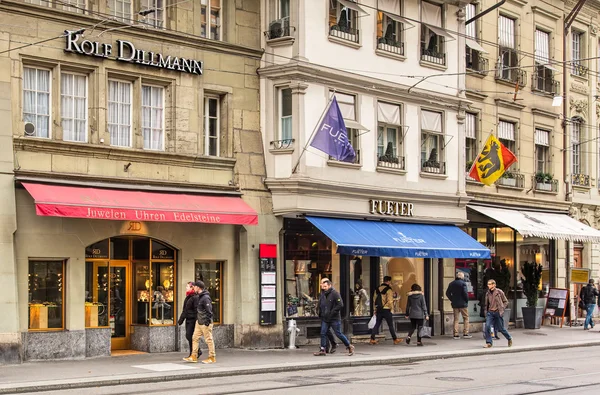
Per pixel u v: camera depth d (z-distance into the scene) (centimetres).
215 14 2350
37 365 1867
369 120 2584
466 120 3066
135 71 2138
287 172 2366
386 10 2655
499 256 3172
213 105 2341
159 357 2059
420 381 1688
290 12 2386
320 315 2175
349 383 1653
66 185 1969
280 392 1505
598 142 3781
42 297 1984
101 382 1616
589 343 2644
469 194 2977
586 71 3719
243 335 2302
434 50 2823
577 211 3628
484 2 3148
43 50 1972
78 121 2062
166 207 2066
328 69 2439
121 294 2194
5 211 1875
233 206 2241
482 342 2608
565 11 3581
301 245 2486
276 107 2402
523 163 3312
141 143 2145
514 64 3281
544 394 1493
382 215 2605
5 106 1897
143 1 2170
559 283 3469
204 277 2300
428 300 2861
